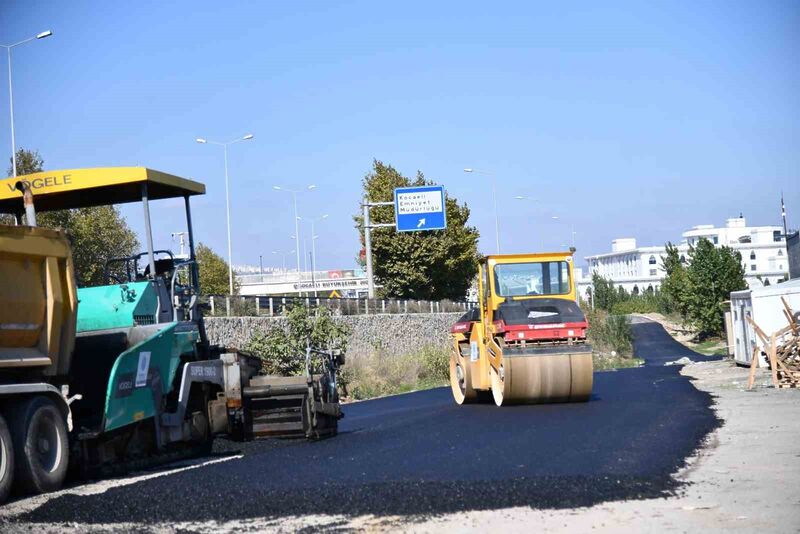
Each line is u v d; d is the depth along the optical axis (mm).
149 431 12625
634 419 16281
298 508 9148
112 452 12070
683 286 80750
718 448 12594
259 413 14750
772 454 11906
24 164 36219
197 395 13898
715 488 9781
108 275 13805
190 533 8344
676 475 10586
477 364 21375
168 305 13562
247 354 15156
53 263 11508
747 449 12406
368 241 45938
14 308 10867
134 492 10164
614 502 9188
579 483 10000
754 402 18547
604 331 57594
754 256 168750
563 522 8398
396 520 8586
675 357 57969
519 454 12391
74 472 11812
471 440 14125
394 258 61625
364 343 41844
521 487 9828
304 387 14641
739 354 32875
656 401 19797
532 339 19797
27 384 10695
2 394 10289
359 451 13211
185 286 14188
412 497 9445
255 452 13695
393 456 12570
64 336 11711
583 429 15008
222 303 32750
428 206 43156
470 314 23281
